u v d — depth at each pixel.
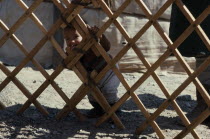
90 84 6.78
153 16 6.23
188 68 6.25
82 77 6.84
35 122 7.03
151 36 11.53
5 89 8.27
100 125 6.98
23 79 9.90
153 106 8.48
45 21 11.34
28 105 7.27
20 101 8.03
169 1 6.13
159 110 6.44
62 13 6.67
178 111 6.36
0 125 6.79
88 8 10.97
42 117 7.28
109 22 6.44
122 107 8.23
